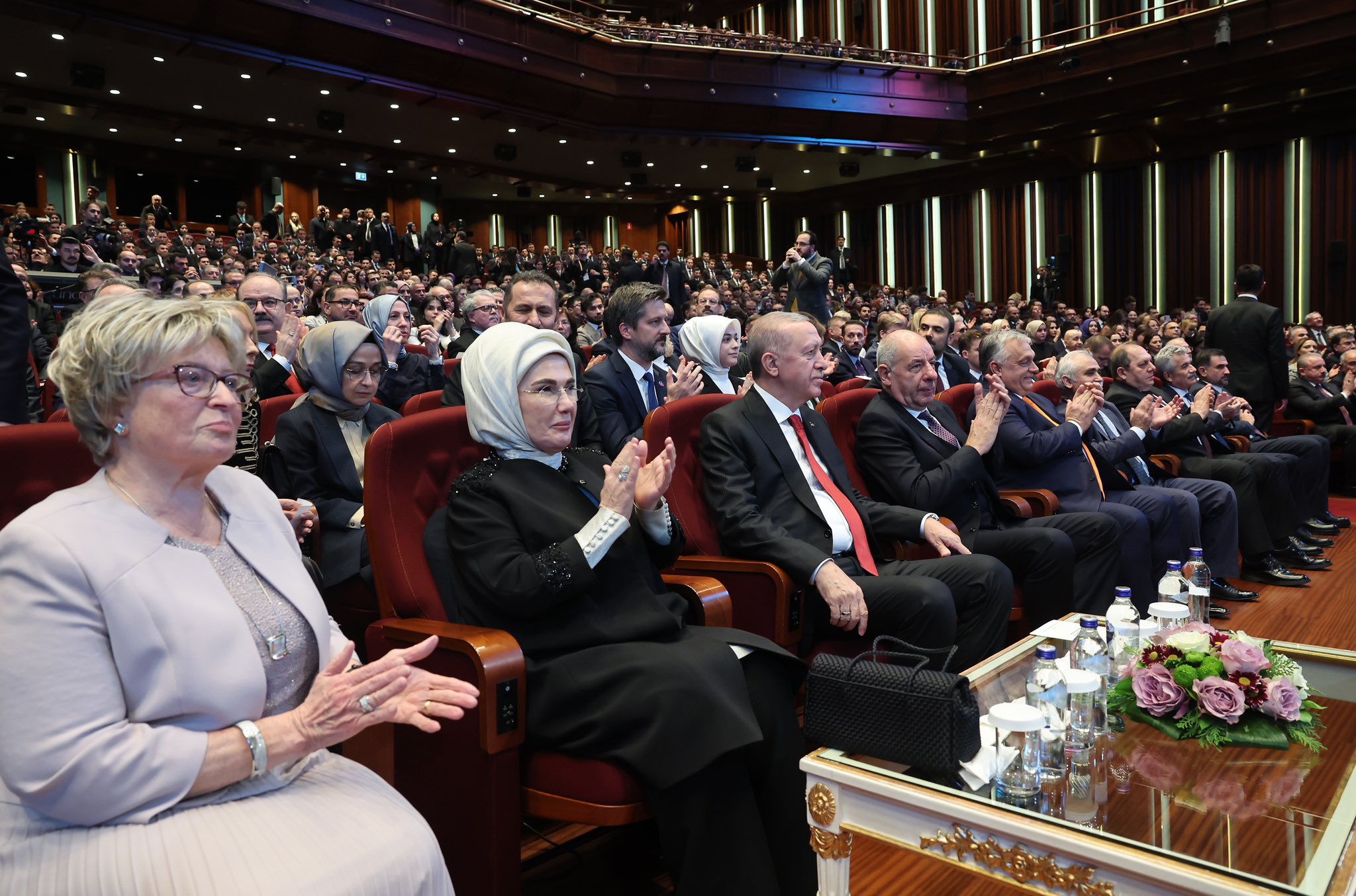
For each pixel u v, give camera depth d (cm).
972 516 328
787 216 2256
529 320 374
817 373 279
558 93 1580
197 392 132
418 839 135
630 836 226
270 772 139
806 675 208
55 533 123
